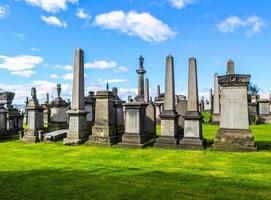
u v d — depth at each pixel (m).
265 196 7.48
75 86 19.83
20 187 8.58
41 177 9.80
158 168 11.09
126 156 14.09
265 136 20.48
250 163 11.72
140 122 17.48
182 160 12.76
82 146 18.14
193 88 16.73
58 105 26.27
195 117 16.28
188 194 7.73
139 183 8.88
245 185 8.51
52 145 18.89
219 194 7.70
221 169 10.77
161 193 7.84
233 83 15.20
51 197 7.62
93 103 25.50
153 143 18.22
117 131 21.56
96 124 18.88
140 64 21.61
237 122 15.02
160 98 36.00
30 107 21.66
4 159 13.67
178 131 18.47
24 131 22.67
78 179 9.46
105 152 15.49
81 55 20.05
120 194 7.80
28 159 13.56
